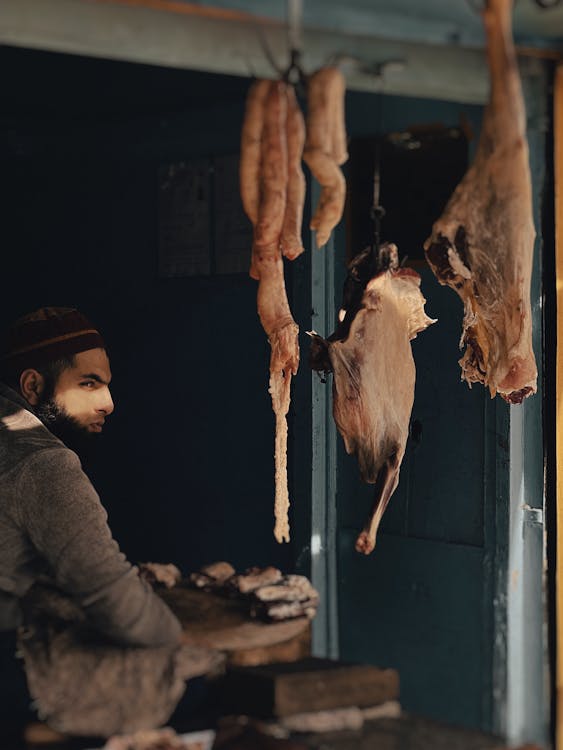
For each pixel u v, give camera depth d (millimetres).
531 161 3113
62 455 3475
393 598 4258
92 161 5367
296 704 2762
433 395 4156
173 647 3041
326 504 4406
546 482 3318
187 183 4926
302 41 2660
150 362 5184
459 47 2775
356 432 3338
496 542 3898
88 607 3156
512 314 2963
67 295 5562
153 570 3750
